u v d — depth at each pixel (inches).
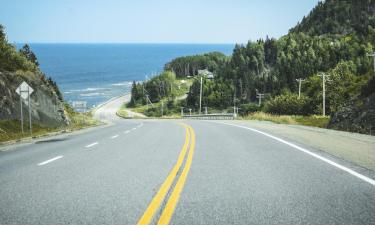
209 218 223.0
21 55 1465.3
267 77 7780.5
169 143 652.1
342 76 3686.0
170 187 305.1
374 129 820.6
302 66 7795.3
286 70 7829.7
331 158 449.1
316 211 234.8
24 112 1187.9
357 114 939.3
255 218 222.1
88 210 241.6
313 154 482.9
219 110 6702.8
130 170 385.4
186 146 596.7
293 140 653.3
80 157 498.3
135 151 546.9
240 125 1194.0
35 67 1530.5
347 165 399.9
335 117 1037.2
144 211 238.5
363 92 1010.1
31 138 911.7
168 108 7598.4
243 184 313.9
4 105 1099.3
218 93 7199.8
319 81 4175.7
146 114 6663.4
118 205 252.7
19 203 261.3
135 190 295.7
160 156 485.7
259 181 325.1
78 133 1061.1
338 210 236.4
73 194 285.0
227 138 722.2
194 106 7268.7
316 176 343.9
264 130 903.1
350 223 211.2
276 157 462.9
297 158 452.8
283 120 1482.5
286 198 267.3
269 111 4138.8
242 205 250.4
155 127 1235.9
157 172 371.9
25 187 313.3
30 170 402.6
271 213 231.6
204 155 487.5
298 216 224.8
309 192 284.2
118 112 6122.1
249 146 579.5
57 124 1365.7
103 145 654.5
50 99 1428.4
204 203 256.2
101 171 382.9
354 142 604.1
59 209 244.8
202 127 1147.3
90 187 308.3
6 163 469.4
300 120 1572.3
